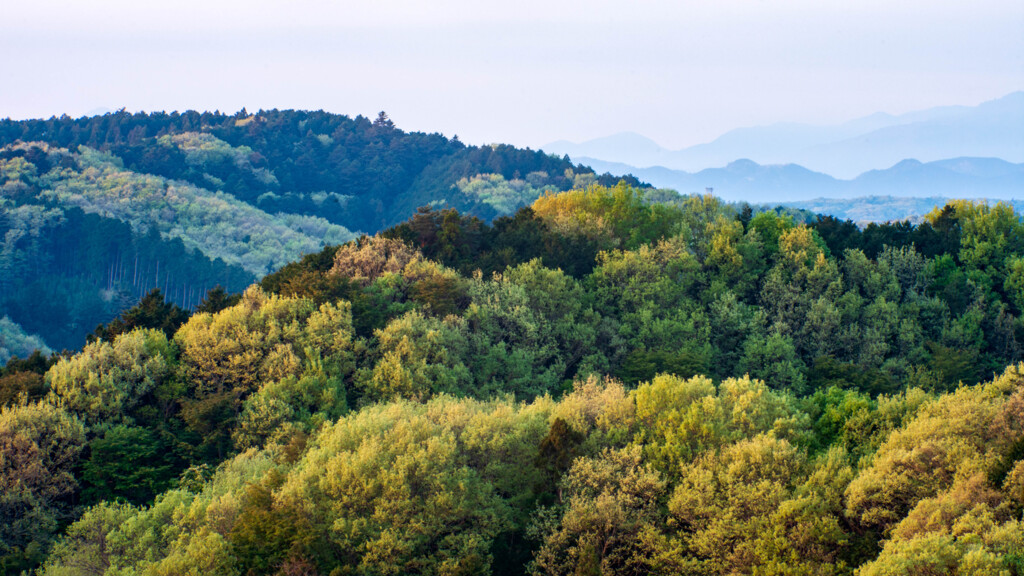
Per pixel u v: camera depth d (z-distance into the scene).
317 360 75.50
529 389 84.94
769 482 48.50
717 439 55.31
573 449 55.06
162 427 68.50
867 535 46.19
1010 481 43.25
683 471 52.03
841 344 101.81
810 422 63.59
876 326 103.75
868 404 63.72
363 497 49.94
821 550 45.38
